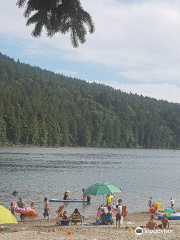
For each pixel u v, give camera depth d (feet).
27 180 181.78
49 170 241.76
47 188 158.81
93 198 138.62
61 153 486.79
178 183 205.77
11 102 646.74
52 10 29.89
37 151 500.74
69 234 61.72
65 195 130.11
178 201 142.92
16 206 97.55
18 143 599.16
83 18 30.04
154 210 112.78
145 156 542.16
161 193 162.40
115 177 222.07
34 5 29.30
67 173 228.84
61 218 88.22
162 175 252.62
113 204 108.99
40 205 120.37
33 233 63.05
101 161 369.91
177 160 474.08
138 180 212.23
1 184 163.43
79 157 417.90
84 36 30.40
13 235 60.23
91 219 98.27
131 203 132.36
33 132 614.34
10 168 239.50
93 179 204.03
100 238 55.77
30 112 636.07
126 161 394.93
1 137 573.74
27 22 29.84
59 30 30.37
